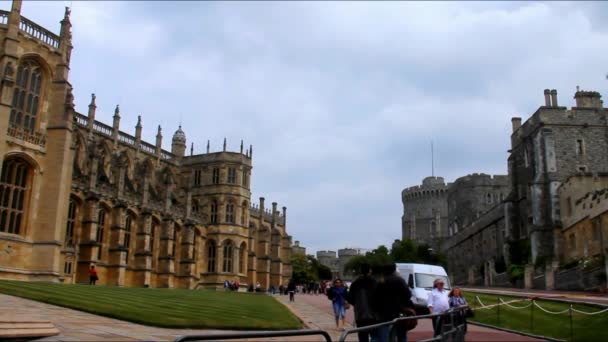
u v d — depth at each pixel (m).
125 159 81.75
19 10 47.62
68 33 52.72
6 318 16.27
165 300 32.50
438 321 13.52
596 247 55.19
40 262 46.84
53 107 50.38
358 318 13.44
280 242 109.56
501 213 82.94
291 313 32.31
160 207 76.81
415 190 154.12
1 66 46.06
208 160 92.38
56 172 48.91
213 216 89.75
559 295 41.31
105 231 65.81
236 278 87.88
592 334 22.30
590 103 74.62
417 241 144.75
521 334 24.08
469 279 87.44
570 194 64.12
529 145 76.06
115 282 64.38
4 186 46.22
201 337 6.71
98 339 15.97
